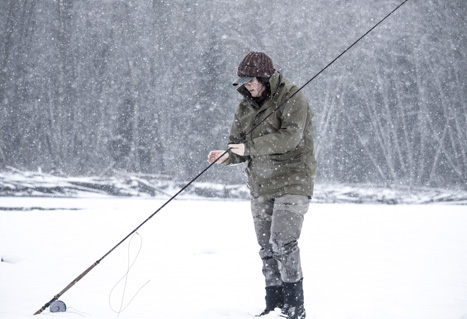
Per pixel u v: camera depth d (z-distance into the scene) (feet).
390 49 181.68
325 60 174.50
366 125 175.11
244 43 170.50
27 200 97.25
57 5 161.38
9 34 157.17
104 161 155.84
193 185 138.10
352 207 92.02
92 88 159.84
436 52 185.37
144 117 162.50
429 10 185.37
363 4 177.99
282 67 173.06
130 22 165.27
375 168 172.96
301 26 174.50
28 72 156.56
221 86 166.30
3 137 151.23
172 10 167.94
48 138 153.89
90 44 162.30
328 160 170.30
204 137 163.12
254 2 172.14
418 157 179.32
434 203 156.04
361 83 176.65
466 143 181.98
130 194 132.16
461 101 184.03
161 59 166.09
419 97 181.98
